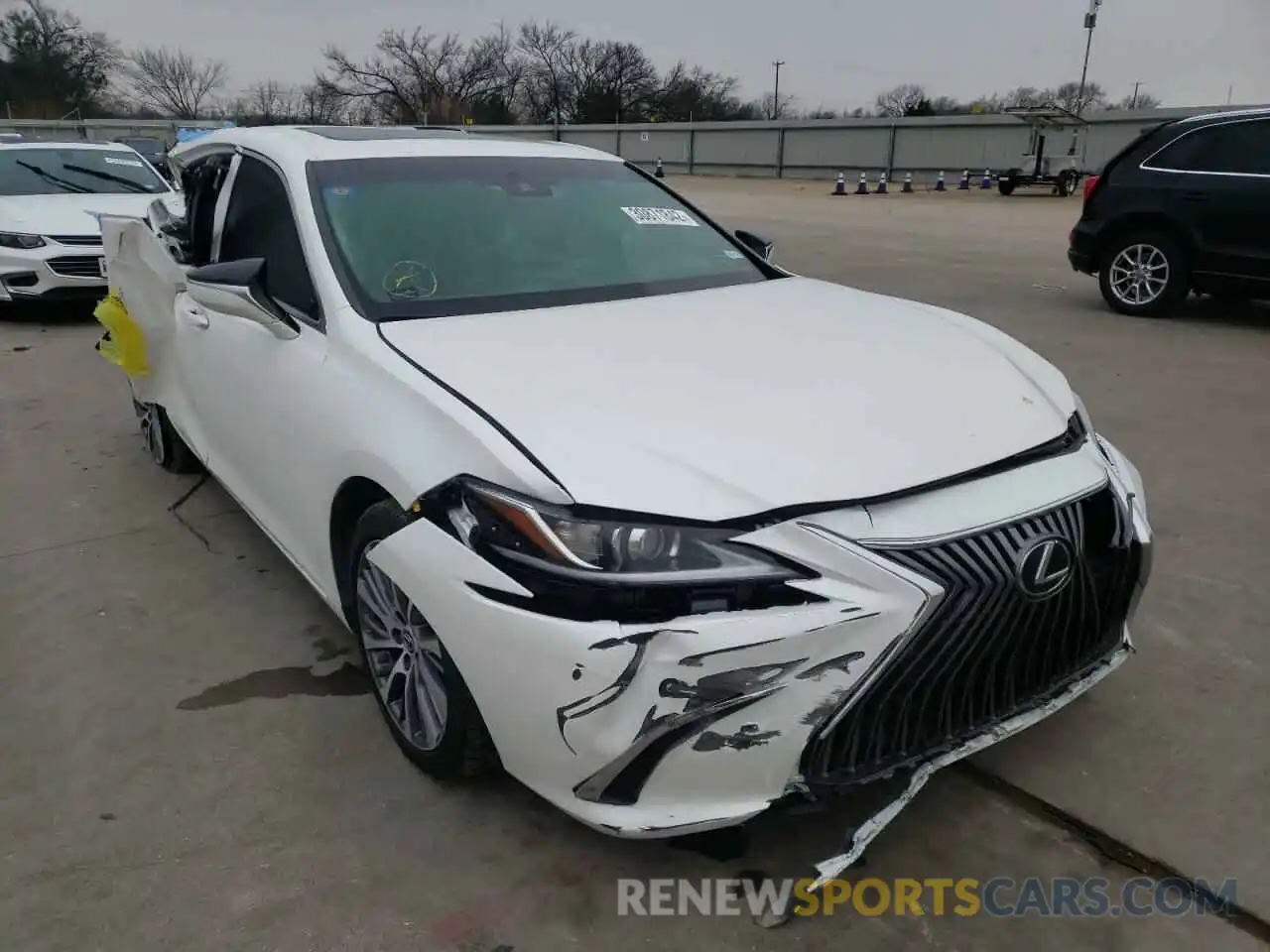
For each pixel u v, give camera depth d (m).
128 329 4.62
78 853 2.40
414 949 2.12
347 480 2.60
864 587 1.97
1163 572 3.76
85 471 5.10
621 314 2.96
